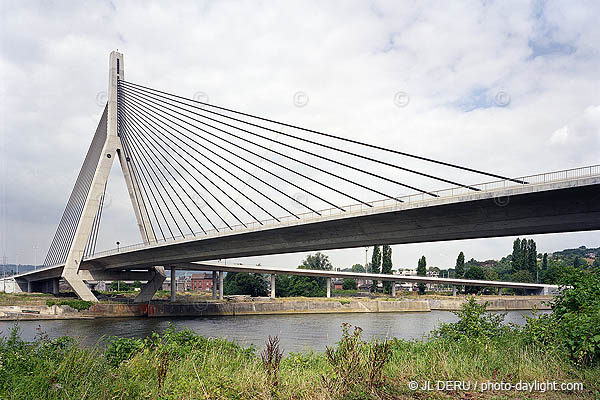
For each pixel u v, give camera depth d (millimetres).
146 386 9461
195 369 10367
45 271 86438
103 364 9992
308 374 10234
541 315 13547
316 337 40312
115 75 64188
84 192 72438
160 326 52719
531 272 124750
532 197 26547
